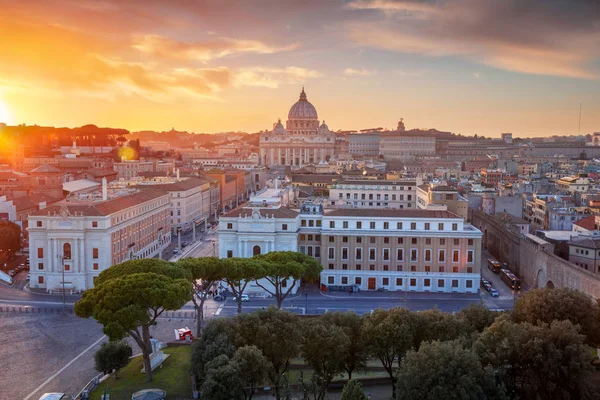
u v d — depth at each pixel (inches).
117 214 7770.7
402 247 7298.2
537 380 3838.6
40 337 5625.0
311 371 4810.5
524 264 7775.6
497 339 4055.1
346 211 7687.0
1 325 5964.6
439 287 7303.2
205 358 4153.5
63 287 6697.8
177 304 4308.6
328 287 7347.4
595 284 5625.0
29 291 7317.9
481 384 3656.5
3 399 4303.6
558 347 3981.3
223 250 7431.1
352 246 7357.3
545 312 4665.4
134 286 4296.3
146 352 4534.9
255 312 4527.6
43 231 7337.6
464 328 4463.6
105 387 4443.9
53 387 4515.3
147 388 4384.8
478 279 7229.3
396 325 4323.3
